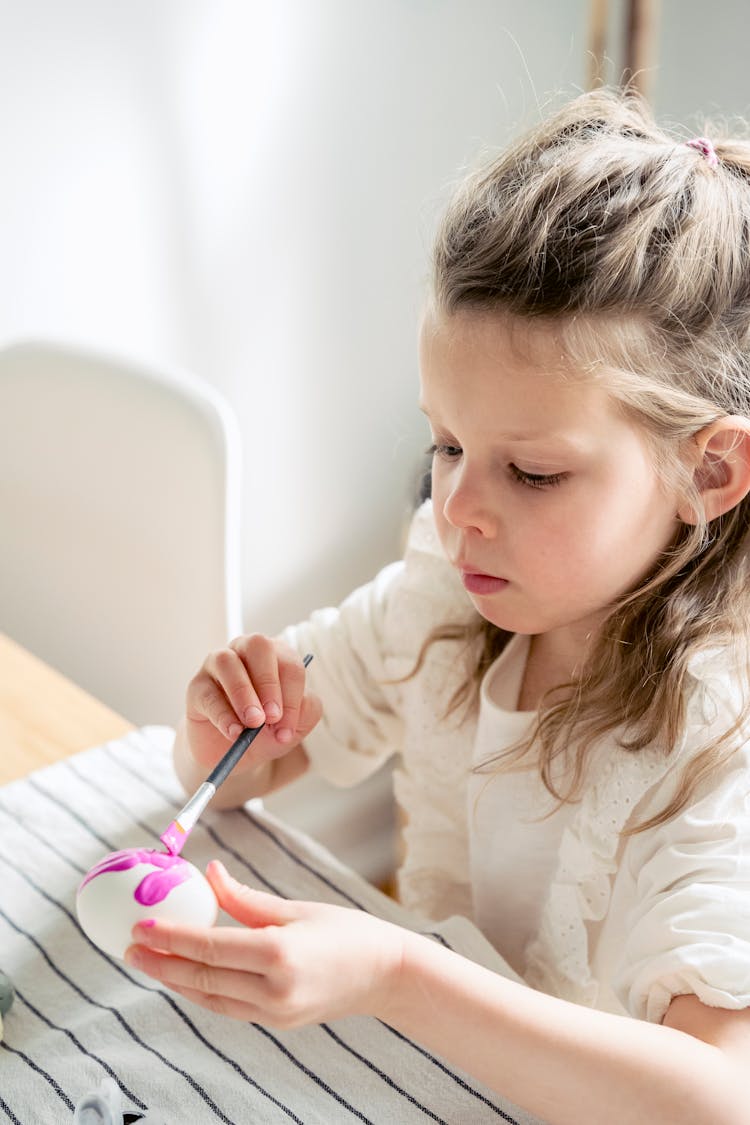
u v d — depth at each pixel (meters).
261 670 0.82
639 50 1.67
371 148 1.66
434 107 1.70
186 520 1.17
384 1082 0.66
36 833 0.85
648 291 0.67
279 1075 0.66
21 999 0.72
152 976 0.58
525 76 1.78
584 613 0.74
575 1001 0.84
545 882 0.85
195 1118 0.63
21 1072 0.66
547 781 0.82
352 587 1.93
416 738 0.96
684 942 0.65
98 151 1.44
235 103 1.52
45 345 1.25
